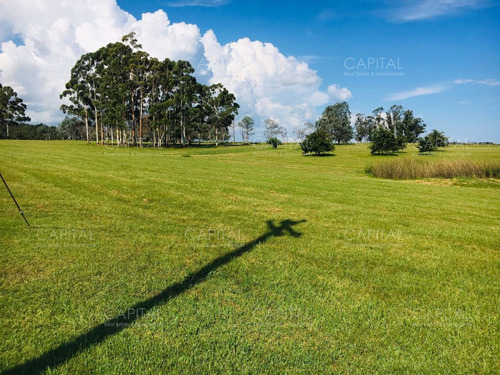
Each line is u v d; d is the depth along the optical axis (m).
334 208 11.98
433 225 10.16
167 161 30.78
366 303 4.91
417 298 5.18
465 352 3.88
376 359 3.69
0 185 12.74
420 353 3.83
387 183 21.89
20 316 4.15
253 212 10.66
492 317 4.69
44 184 13.59
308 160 53.06
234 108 91.44
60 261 5.89
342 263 6.50
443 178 27.05
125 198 11.78
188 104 81.00
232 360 3.53
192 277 5.47
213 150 74.06
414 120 129.75
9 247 6.42
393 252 7.34
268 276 5.66
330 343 3.92
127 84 72.88
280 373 3.39
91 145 71.81
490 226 10.48
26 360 3.38
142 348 3.65
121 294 4.80
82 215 9.12
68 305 4.45
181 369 3.37
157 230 8.06
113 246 6.78
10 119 107.38
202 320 4.25
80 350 3.56
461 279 6.01
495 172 26.98
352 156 64.19
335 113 128.12
